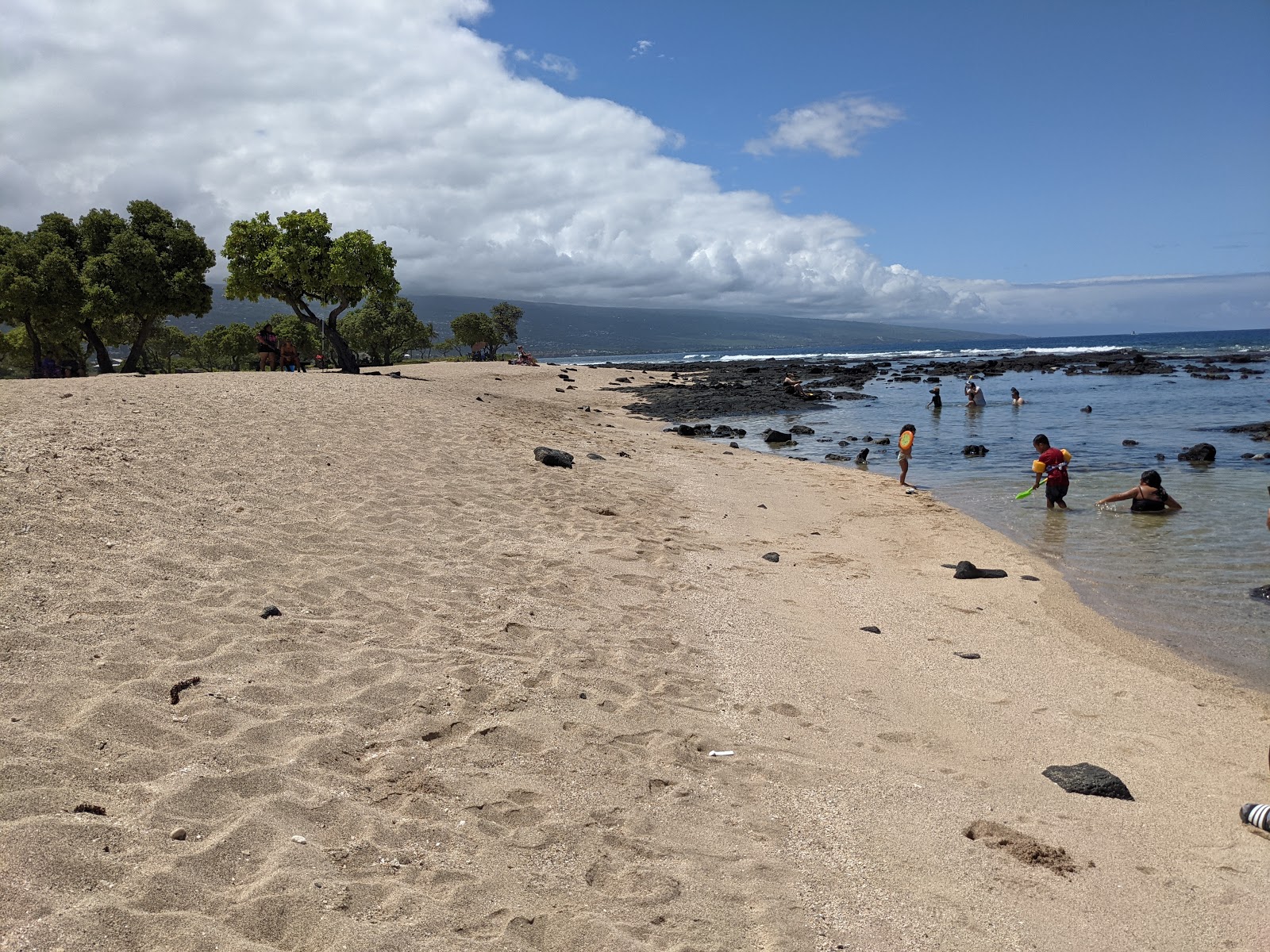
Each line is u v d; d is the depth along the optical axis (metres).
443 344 103.50
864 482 16.67
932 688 6.42
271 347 26.75
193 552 6.53
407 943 2.90
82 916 2.69
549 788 4.25
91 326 36.66
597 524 10.45
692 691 5.85
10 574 5.34
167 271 37.62
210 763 3.86
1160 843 4.31
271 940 2.84
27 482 7.05
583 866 3.62
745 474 16.73
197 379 16.91
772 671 6.43
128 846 3.14
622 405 35.97
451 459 12.30
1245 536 11.68
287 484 9.09
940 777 4.93
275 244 29.12
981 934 3.44
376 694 4.93
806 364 76.12
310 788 3.84
